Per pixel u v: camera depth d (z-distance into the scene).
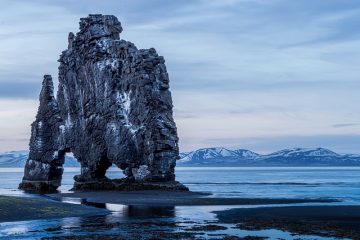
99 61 123.25
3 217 63.56
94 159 123.81
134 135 116.62
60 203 75.62
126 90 119.19
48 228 56.03
